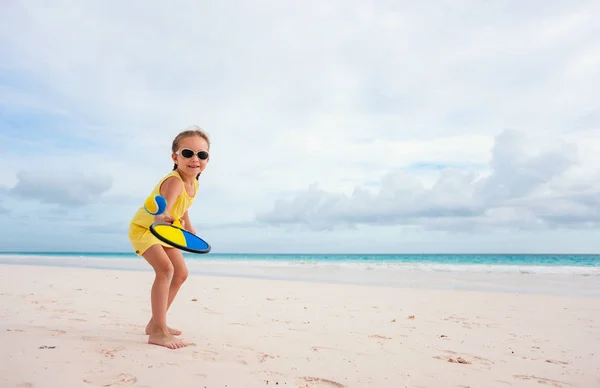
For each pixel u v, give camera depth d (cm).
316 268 1828
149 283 909
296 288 875
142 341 329
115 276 1120
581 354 350
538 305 652
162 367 261
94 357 275
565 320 520
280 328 425
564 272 1559
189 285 929
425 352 345
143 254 330
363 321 490
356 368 288
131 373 247
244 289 842
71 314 459
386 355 329
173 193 329
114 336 344
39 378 231
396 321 496
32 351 283
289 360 299
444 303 669
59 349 291
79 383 226
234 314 511
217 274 1410
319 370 279
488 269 1762
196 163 349
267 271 1612
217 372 258
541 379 279
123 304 559
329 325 455
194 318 472
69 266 1761
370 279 1219
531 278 1280
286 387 240
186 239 311
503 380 275
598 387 265
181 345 317
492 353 350
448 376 279
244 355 305
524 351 359
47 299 590
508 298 734
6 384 221
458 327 466
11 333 337
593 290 929
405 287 955
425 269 1797
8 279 950
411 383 261
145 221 331
